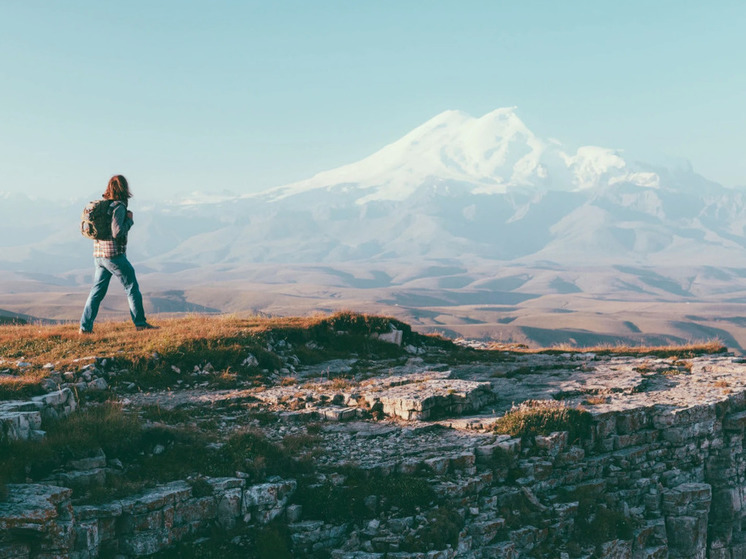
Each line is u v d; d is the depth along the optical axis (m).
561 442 15.24
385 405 16.67
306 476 12.63
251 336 22.20
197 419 15.46
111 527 10.25
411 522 12.05
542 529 13.58
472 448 14.17
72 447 11.38
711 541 17.94
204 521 11.23
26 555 8.88
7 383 13.71
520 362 25.30
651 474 16.59
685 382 21.06
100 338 21.00
